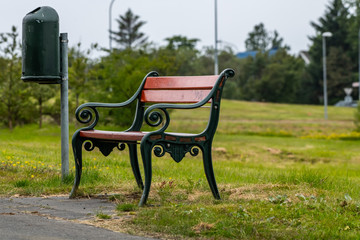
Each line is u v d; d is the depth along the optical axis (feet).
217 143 104.12
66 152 31.19
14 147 61.05
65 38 29.60
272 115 240.12
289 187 30.48
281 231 19.10
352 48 409.08
